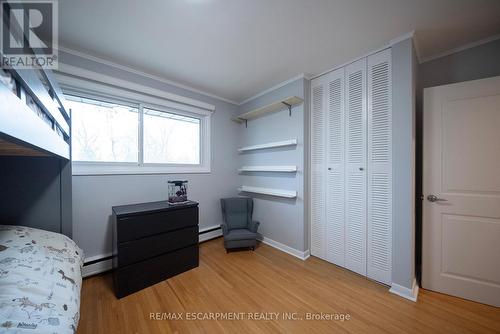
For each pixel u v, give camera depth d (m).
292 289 1.87
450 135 1.72
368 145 2.01
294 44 1.87
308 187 2.55
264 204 3.02
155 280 1.97
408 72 1.72
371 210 1.99
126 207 2.09
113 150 2.28
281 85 2.72
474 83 1.63
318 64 2.23
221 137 3.24
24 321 0.71
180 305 1.66
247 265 2.33
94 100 2.16
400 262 1.77
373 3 1.39
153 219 1.97
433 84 2.04
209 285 1.94
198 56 2.06
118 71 2.19
